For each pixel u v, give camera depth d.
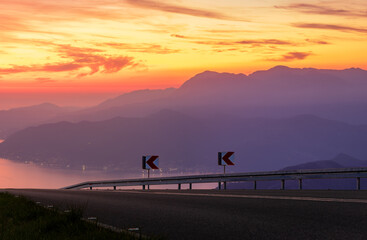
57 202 17.38
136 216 11.95
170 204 14.30
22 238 8.81
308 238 7.79
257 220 9.98
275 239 7.91
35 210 12.61
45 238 8.73
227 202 13.85
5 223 11.43
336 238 7.65
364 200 12.45
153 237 7.91
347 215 9.89
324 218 9.66
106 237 8.24
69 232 9.17
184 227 9.76
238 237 8.30
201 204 13.75
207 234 8.80
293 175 21.84
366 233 7.95
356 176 19.61
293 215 10.34
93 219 11.47
